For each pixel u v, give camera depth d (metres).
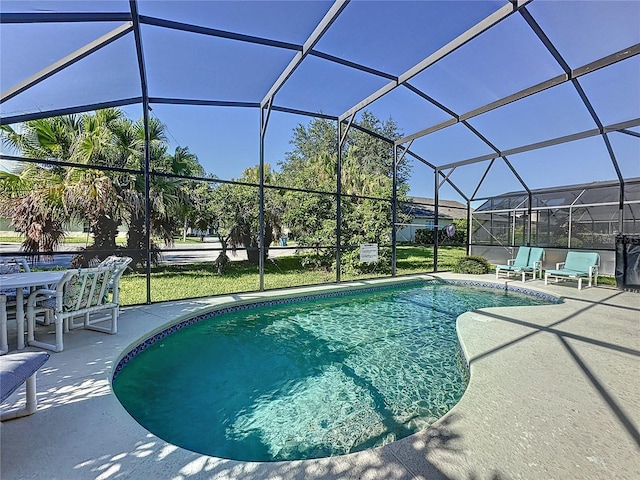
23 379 2.04
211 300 6.48
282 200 12.02
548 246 10.80
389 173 20.94
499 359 3.62
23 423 2.32
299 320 6.27
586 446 2.12
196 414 3.12
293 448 2.65
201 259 14.71
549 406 2.63
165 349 4.67
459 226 18.56
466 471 1.88
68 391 2.80
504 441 2.17
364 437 2.79
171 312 5.50
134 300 7.35
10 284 3.48
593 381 3.08
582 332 4.56
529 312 5.68
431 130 8.55
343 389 3.65
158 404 3.28
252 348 4.83
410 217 12.84
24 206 8.03
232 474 1.86
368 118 20.27
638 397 2.78
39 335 4.18
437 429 2.31
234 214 11.08
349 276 11.25
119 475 1.84
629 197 9.29
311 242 11.83
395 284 9.21
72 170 8.27
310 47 4.90
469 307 7.36
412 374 4.03
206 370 4.06
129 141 9.07
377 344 5.04
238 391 3.57
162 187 9.64
